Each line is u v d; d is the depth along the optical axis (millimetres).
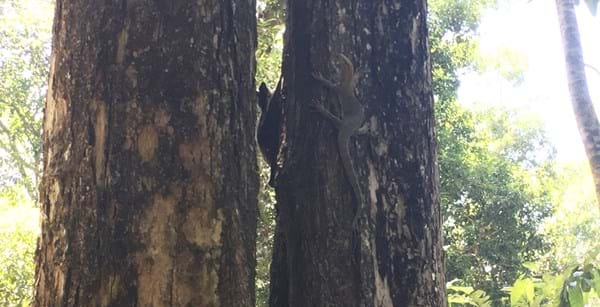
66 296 1913
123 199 1947
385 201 2766
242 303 2043
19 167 12203
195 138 2039
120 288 1897
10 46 11508
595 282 3881
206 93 2084
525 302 4293
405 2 3008
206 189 2023
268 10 6109
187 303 1925
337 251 2684
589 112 5367
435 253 2844
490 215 10742
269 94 3299
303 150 2840
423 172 2863
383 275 2701
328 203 2727
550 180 14734
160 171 1979
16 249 8914
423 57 3020
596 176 5188
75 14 2107
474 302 5480
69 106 2049
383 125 2840
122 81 2021
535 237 11016
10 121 12055
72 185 1986
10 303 8555
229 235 2045
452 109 10688
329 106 2840
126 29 2055
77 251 1930
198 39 2105
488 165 10914
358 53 2893
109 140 1988
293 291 2748
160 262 1925
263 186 6152
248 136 2240
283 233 2889
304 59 2953
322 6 2955
